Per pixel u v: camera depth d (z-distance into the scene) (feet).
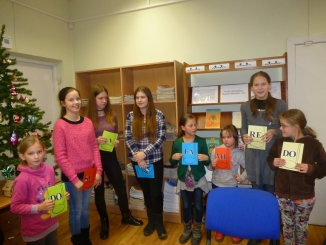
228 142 7.16
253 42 8.82
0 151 6.51
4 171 6.66
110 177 8.15
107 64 11.18
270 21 8.57
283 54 8.39
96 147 6.89
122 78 9.41
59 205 5.15
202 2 9.39
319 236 7.61
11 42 9.02
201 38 9.50
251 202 4.31
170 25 9.92
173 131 8.96
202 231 8.15
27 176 5.03
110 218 9.36
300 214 5.46
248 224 4.26
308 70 8.21
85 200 6.76
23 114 7.04
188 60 9.75
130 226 8.65
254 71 8.93
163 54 10.12
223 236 7.64
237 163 7.20
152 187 7.56
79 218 6.51
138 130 7.41
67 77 11.55
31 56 10.02
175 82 8.49
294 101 8.42
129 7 10.53
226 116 8.84
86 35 11.46
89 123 6.61
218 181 7.23
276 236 4.08
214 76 9.40
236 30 9.00
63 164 5.87
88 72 10.30
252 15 8.76
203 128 8.70
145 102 7.24
